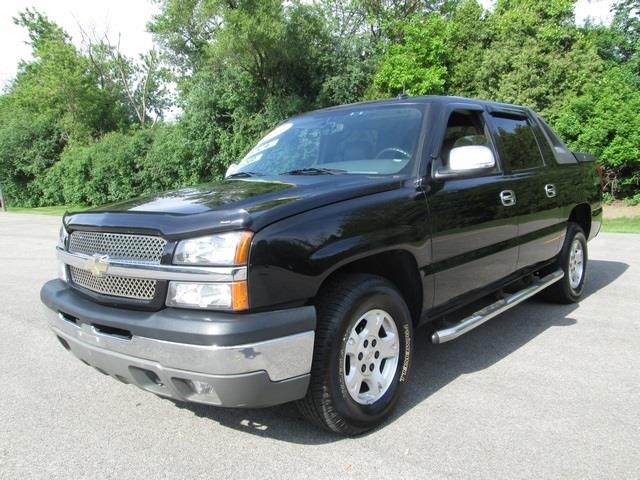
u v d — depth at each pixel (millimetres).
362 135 3641
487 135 3957
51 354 4348
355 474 2473
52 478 2539
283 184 3076
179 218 2480
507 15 20484
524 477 2412
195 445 2811
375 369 2879
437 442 2740
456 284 3432
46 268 8453
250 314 2326
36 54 36875
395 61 18656
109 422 3113
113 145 27609
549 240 4586
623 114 14078
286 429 2949
